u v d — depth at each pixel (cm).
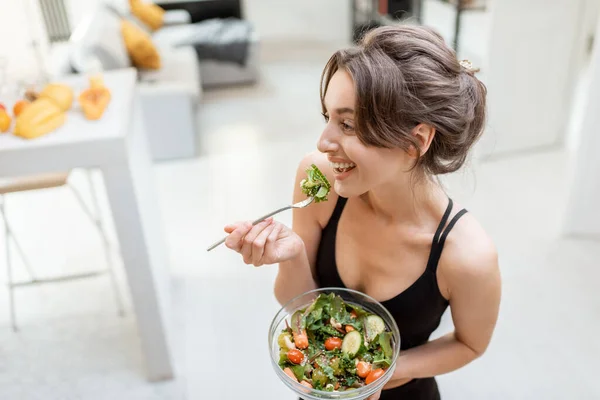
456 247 98
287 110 474
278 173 381
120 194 190
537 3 348
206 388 230
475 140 91
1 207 257
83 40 378
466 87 83
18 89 219
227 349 249
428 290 103
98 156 183
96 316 271
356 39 87
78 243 321
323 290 102
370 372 90
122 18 454
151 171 259
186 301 275
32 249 317
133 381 235
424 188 99
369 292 108
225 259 303
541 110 388
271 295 277
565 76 381
